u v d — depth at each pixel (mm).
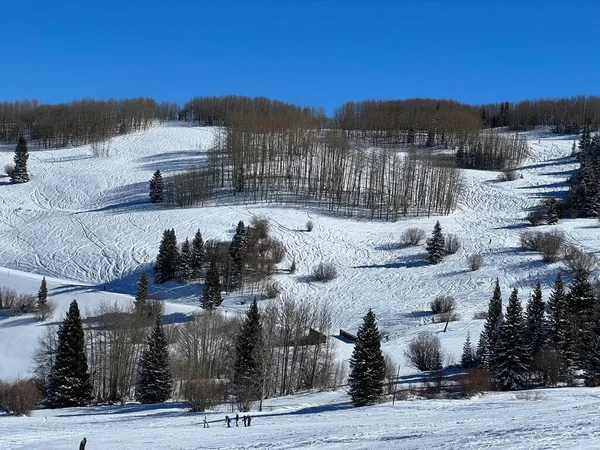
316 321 85000
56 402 64812
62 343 65875
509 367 60156
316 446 31578
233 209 135125
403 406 51281
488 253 114438
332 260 115500
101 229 127812
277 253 112438
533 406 45562
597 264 101875
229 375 69688
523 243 114000
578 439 27656
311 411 54188
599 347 59781
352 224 132000
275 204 139750
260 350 60625
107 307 83938
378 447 29922
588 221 128875
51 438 40750
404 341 79125
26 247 122812
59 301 94688
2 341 81188
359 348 55938
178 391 69375
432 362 69188
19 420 53000
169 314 91500
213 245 109938
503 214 138000
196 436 39469
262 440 35531
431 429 35594
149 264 111562
